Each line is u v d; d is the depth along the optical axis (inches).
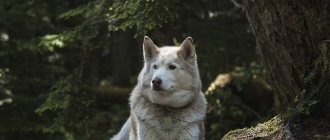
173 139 273.4
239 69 532.7
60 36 444.5
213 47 474.6
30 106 526.0
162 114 272.1
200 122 275.7
